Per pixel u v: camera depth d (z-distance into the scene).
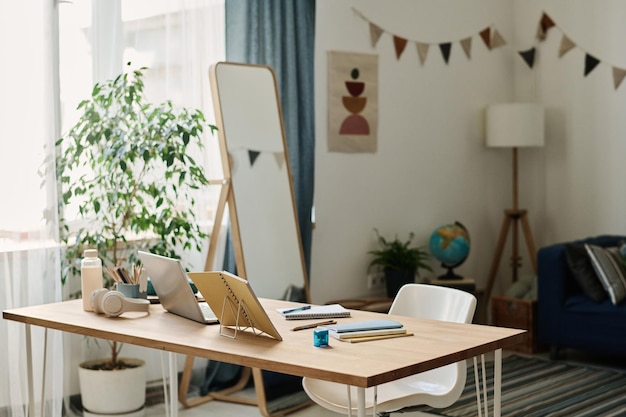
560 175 6.45
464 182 6.37
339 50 5.50
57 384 4.14
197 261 4.70
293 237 4.76
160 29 4.55
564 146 6.41
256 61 4.85
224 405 4.58
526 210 6.45
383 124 5.80
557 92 6.44
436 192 6.17
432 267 6.16
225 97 4.54
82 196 4.26
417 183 6.04
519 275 6.66
